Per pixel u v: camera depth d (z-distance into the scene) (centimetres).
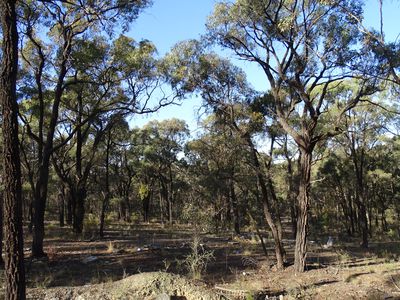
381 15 1049
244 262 1619
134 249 2031
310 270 1437
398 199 4956
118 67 2022
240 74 1584
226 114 1612
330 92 2333
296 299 1043
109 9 1561
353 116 2683
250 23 1493
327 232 4406
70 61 1775
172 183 5069
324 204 5478
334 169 4006
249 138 1595
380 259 1716
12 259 581
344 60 1360
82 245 2195
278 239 1538
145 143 5119
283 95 1725
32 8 1625
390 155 4122
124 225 4241
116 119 2614
